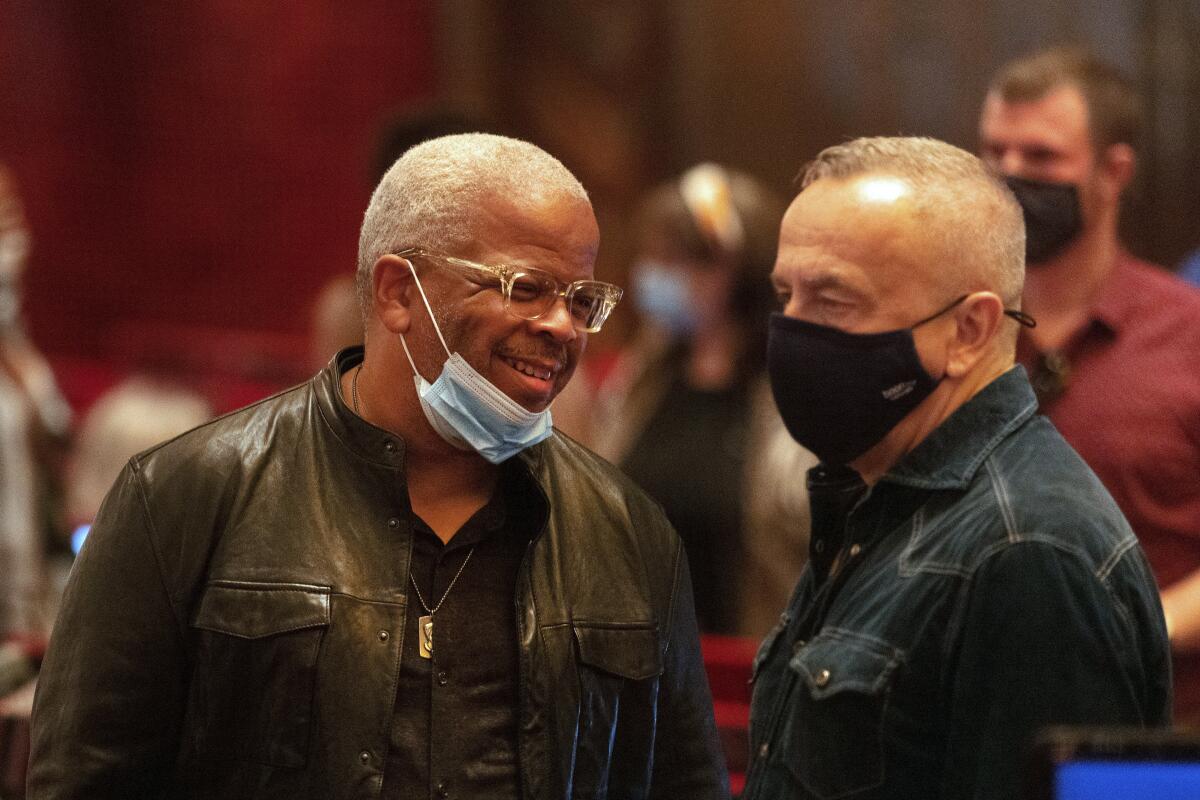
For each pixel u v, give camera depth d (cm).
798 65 1080
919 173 318
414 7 1192
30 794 297
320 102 1214
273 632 296
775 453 554
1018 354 468
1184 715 444
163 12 1236
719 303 579
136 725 299
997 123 468
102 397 1134
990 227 318
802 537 546
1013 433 315
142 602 300
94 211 1259
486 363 298
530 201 299
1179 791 223
